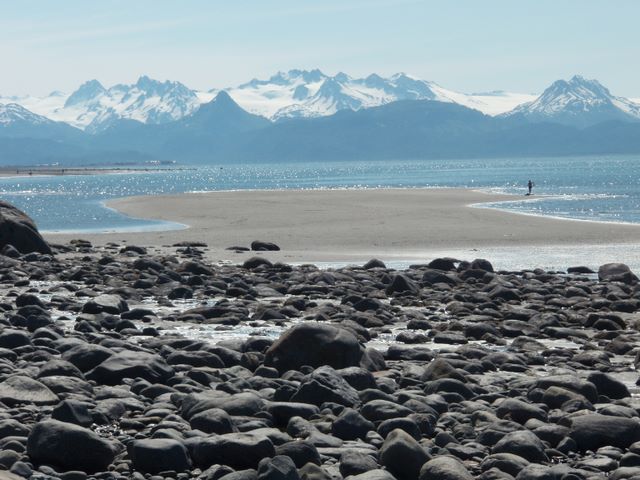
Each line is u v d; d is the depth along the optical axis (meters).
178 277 45.19
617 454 15.41
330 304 35.25
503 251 63.88
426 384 20.61
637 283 46.03
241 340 26.86
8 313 31.92
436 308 35.88
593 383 20.27
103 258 52.50
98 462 14.56
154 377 20.81
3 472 13.38
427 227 81.19
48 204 145.38
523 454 15.09
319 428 16.50
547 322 31.47
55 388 18.95
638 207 114.81
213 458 14.56
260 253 62.69
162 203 128.50
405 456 14.23
